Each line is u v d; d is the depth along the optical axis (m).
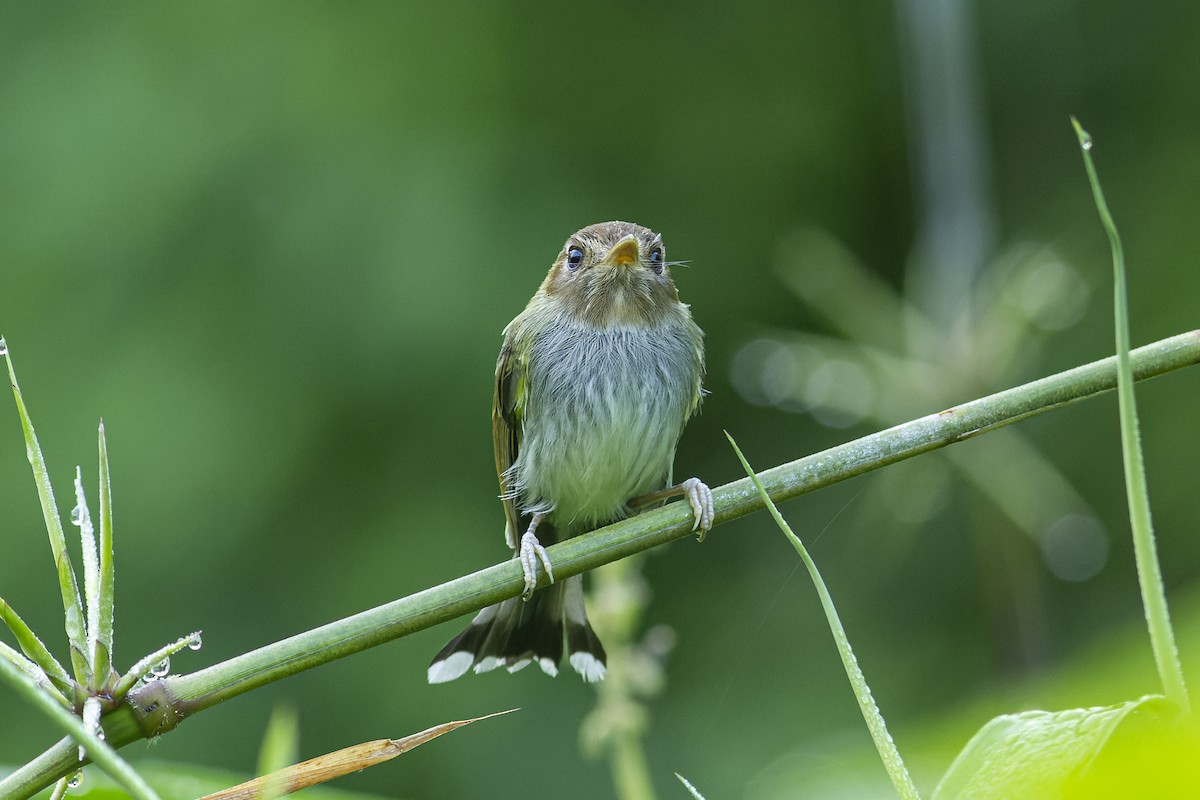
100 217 12.01
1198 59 13.01
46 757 3.30
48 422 11.74
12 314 11.90
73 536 11.67
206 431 11.67
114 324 11.95
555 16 13.14
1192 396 11.94
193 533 11.60
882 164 13.25
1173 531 11.71
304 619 11.68
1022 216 13.12
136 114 12.19
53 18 12.64
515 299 11.89
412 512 11.85
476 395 11.80
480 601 3.99
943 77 8.42
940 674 11.52
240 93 12.40
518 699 11.69
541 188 12.46
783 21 13.38
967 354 7.45
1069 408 12.20
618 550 4.28
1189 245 12.30
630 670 5.17
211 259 12.09
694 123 13.16
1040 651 7.86
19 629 3.34
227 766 11.38
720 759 11.51
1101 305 12.23
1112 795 1.92
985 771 2.49
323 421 11.87
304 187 12.17
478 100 12.71
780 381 7.78
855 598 12.12
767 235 13.06
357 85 12.54
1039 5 13.31
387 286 11.90
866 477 12.50
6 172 12.12
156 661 3.44
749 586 12.52
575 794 11.34
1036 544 7.95
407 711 11.64
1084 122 13.23
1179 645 2.16
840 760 3.18
